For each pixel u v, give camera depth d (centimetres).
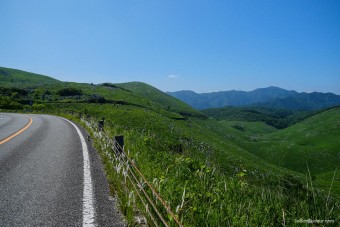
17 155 1060
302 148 13925
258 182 657
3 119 3394
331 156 12656
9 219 498
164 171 743
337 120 18575
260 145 15750
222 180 682
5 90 14238
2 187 674
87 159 1023
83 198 612
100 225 482
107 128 1712
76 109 11838
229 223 437
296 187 543
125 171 688
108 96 17938
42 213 527
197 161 848
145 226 471
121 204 553
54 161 973
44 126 2397
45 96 15100
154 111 15588
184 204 484
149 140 1280
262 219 454
